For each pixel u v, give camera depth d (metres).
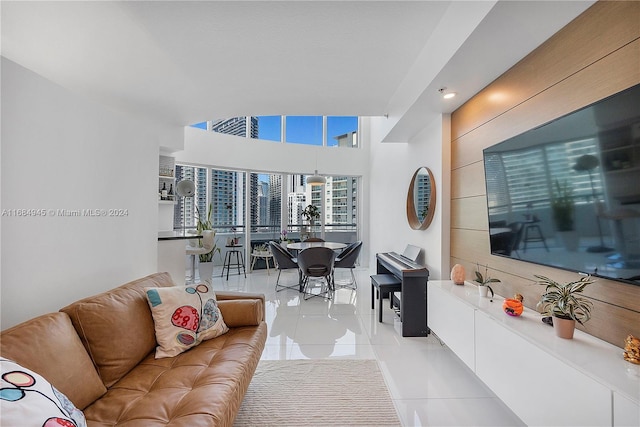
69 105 1.96
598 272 1.37
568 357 1.25
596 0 1.44
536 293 1.85
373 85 3.16
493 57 1.96
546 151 1.67
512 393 1.56
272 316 3.61
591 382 1.12
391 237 5.14
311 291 4.82
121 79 2.95
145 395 1.39
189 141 5.53
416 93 2.66
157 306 1.84
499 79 2.23
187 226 5.81
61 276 1.90
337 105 3.68
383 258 3.90
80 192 2.06
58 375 1.20
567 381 1.23
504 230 2.07
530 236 1.81
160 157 4.58
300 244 5.48
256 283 5.39
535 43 1.80
